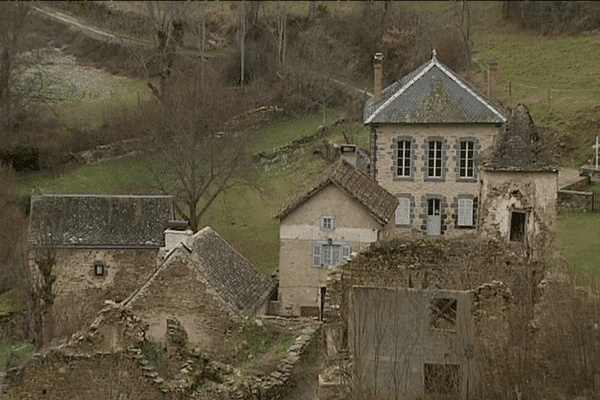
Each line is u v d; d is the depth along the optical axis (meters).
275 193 94.81
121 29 152.50
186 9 144.12
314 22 142.00
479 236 51.78
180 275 47.81
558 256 53.31
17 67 122.44
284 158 103.31
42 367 37.44
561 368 35.06
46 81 134.38
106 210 69.00
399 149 77.44
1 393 37.41
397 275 42.12
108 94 131.88
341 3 149.88
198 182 85.25
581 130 101.00
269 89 124.56
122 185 94.12
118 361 37.56
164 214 68.94
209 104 95.38
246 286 55.00
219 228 86.69
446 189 77.12
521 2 135.50
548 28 130.50
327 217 62.56
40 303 59.03
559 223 77.62
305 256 63.03
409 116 76.69
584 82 113.25
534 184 52.16
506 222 52.16
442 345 35.62
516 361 35.19
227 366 41.03
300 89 121.31
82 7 159.25
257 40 136.25
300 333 46.22
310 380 41.88
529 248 46.38
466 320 35.84
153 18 133.50
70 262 66.75
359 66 130.50
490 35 132.38
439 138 76.69
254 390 39.22
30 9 131.12
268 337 46.22
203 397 38.28
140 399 37.22
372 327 35.69
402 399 35.34
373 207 62.66
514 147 57.94
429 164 77.38
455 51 125.56
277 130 113.25
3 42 119.50
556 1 133.00
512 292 37.97
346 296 40.62
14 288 66.81
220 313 47.25
